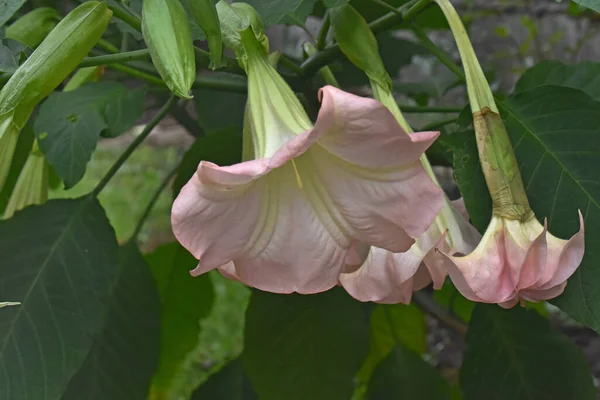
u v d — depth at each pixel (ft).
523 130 3.01
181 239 2.54
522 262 2.70
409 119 5.10
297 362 3.68
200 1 2.81
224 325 9.37
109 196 13.60
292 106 2.81
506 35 6.48
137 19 3.05
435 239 2.87
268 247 2.69
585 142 2.96
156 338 3.72
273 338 3.70
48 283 3.31
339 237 2.71
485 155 2.81
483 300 2.71
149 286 3.80
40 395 3.15
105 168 14.87
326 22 3.34
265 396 3.67
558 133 2.98
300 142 2.51
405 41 4.46
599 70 3.46
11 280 3.30
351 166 2.69
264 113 2.80
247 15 2.88
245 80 3.68
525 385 3.53
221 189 2.56
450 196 4.83
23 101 2.89
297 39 5.86
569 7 6.08
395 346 4.10
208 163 2.52
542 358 3.54
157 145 14.43
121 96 3.57
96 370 3.59
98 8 2.94
